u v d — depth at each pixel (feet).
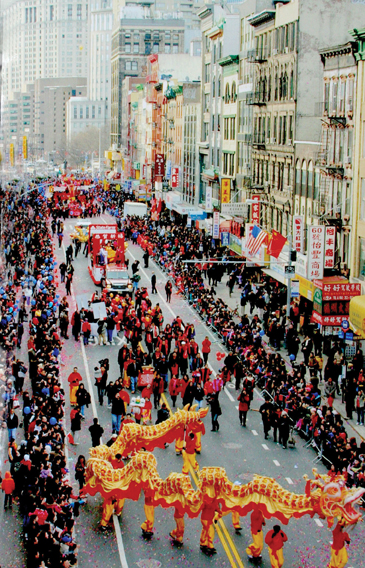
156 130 399.44
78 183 463.01
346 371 111.45
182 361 117.70
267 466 87.40
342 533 64.03
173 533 71.10
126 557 67.77
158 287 195.42
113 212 340.80
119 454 77.61
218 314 151.02
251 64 220.84
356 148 135.74
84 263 226.38
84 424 100.12
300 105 174.81
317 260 133.39
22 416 101.24
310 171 166.61
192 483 81.87
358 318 120.06
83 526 73.56
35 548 62.13
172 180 326.44
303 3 173.37
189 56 407.64
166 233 251.80
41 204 337.93
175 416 84.12
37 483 74.79
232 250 211.41
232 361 118.01
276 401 101.30
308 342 124.98
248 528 73.77
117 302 153.38
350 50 140.87
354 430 100.01
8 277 182.29
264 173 201.87
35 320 136.67
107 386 105.40
